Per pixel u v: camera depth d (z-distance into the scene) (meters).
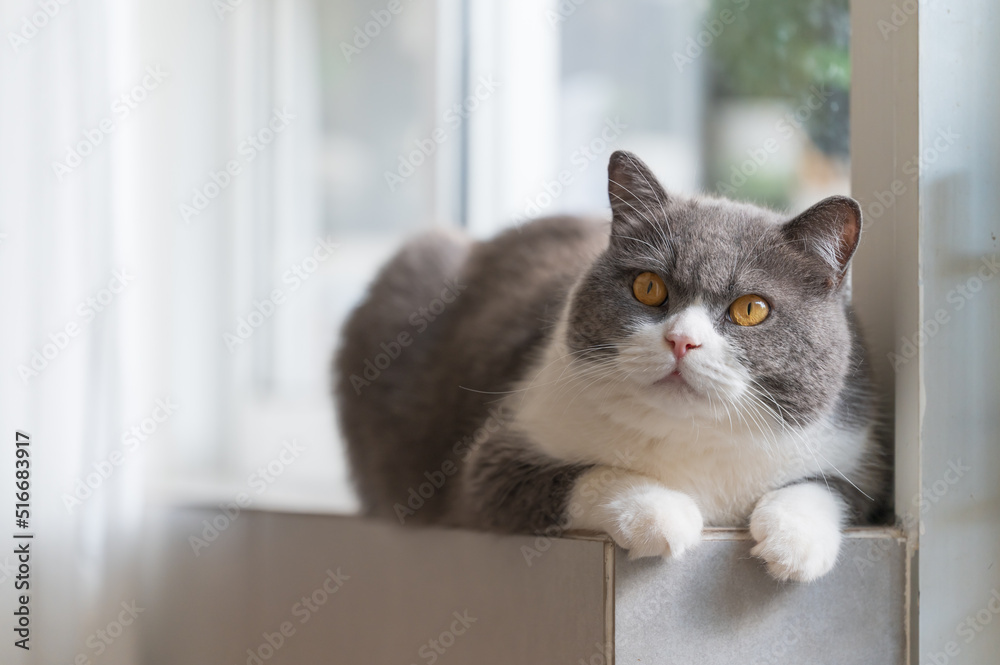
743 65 2.95
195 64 2.66
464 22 3.42
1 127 1.62
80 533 1.71
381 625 1.62
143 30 2.22
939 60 1.30
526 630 1.34
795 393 1.27
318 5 3.36
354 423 2.03
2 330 1.62
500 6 3.42
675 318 1.26
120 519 1.77
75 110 1.73
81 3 1.74
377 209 3.49
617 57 3.49
